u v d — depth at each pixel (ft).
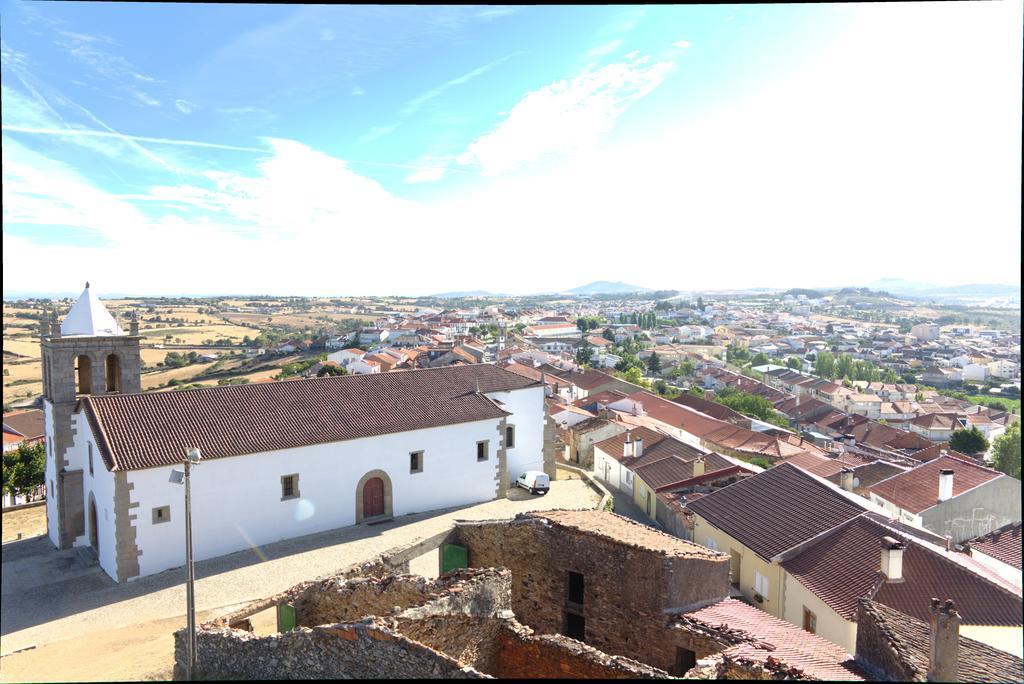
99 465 96.94
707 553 70.69
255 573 92.79
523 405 149.18
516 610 77.61
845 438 253.44
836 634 67.92
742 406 323.16
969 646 49.60
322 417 115.14
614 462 163.63
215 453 98.12
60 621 78.74
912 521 103.96
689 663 61.41
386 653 49.26
